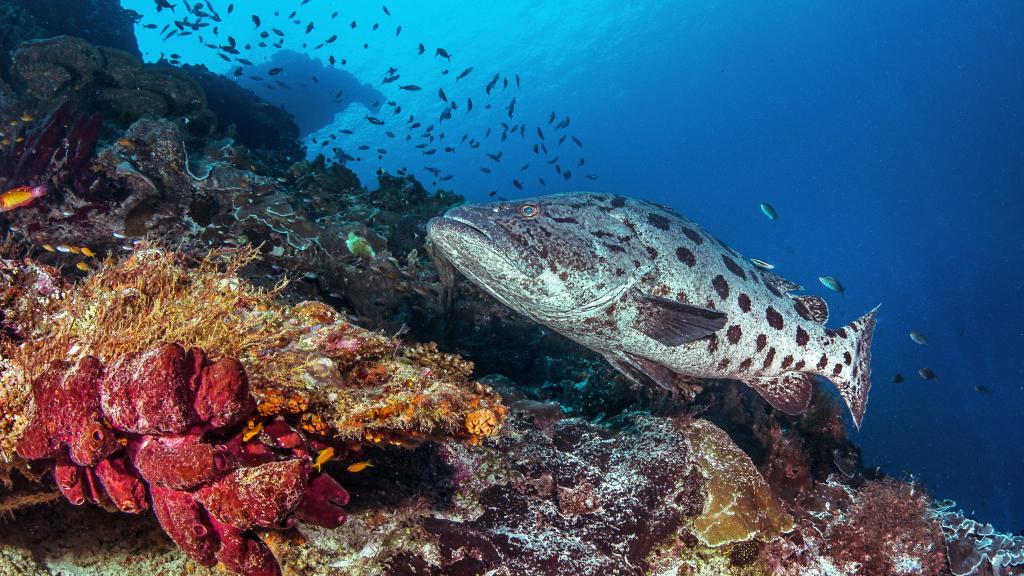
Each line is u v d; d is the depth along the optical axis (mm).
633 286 4812
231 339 2477
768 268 6484
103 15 14539
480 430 2582
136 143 6012
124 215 5664
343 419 2404
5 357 2324
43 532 2545
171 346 1903
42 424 1972
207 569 2699
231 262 3326
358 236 6070
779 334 5566
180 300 2656
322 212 7965
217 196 6273
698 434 4930
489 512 3842
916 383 36312
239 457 2139
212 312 2578
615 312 4828
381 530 3221
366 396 2539
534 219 4598
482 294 7176
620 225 4961
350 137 76062
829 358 5875
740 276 5438
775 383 5902
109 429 2002
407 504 3389
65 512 2615
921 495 5504
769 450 6164
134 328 2375
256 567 2061
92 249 5598
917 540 5188
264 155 11211
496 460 4219
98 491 2215
